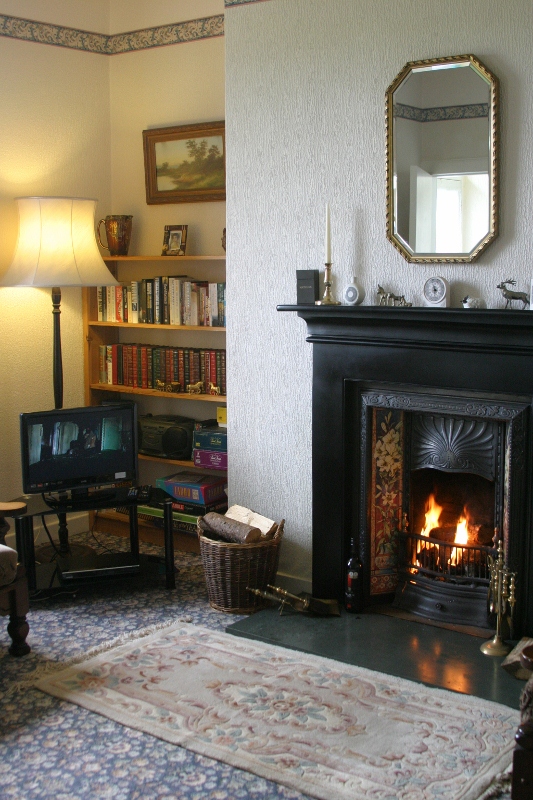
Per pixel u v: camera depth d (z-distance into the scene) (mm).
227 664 3037
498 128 3006
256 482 3783
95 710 2730
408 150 3201
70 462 3756
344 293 3385
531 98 2955
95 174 4570
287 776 2371
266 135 3549
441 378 3186
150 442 4410
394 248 3279
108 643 3209
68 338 4531
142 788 2342
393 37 3201
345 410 3432
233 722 2648
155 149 4398
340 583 3547
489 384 3086
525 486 3092
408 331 3195
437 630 3287
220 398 4145
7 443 4270
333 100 3361
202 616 3516
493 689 2828
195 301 4188
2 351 4203
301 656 3080
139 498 3809
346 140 3352
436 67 3104
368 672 2947
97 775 2400
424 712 2695
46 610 3586
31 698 2826
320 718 2666
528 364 2998
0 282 3908
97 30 4480
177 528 4305
